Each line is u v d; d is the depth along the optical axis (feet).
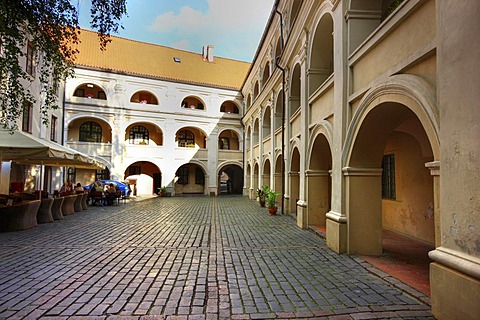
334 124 23.79
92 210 50.88
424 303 12.98
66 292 14.07
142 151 92.53
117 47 101.50
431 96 12.42
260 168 69.67
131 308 12.41
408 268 17.92
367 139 20.52
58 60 19.81
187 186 105.60
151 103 99.66
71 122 86.12
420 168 26.45
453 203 10.57
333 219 22.72
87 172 88.69
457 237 10.37
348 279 16.20
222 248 23.31
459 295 10.13
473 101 9.67
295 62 39.86
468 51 9.87
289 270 17.75
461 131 10.18
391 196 31.40
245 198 83.30
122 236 27.89
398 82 14.88
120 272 17.16
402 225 29.12
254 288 14.82
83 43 96.73
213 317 11.69
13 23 16.74
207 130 100.68
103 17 18.19
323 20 28.25
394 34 16.25
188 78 102.94
